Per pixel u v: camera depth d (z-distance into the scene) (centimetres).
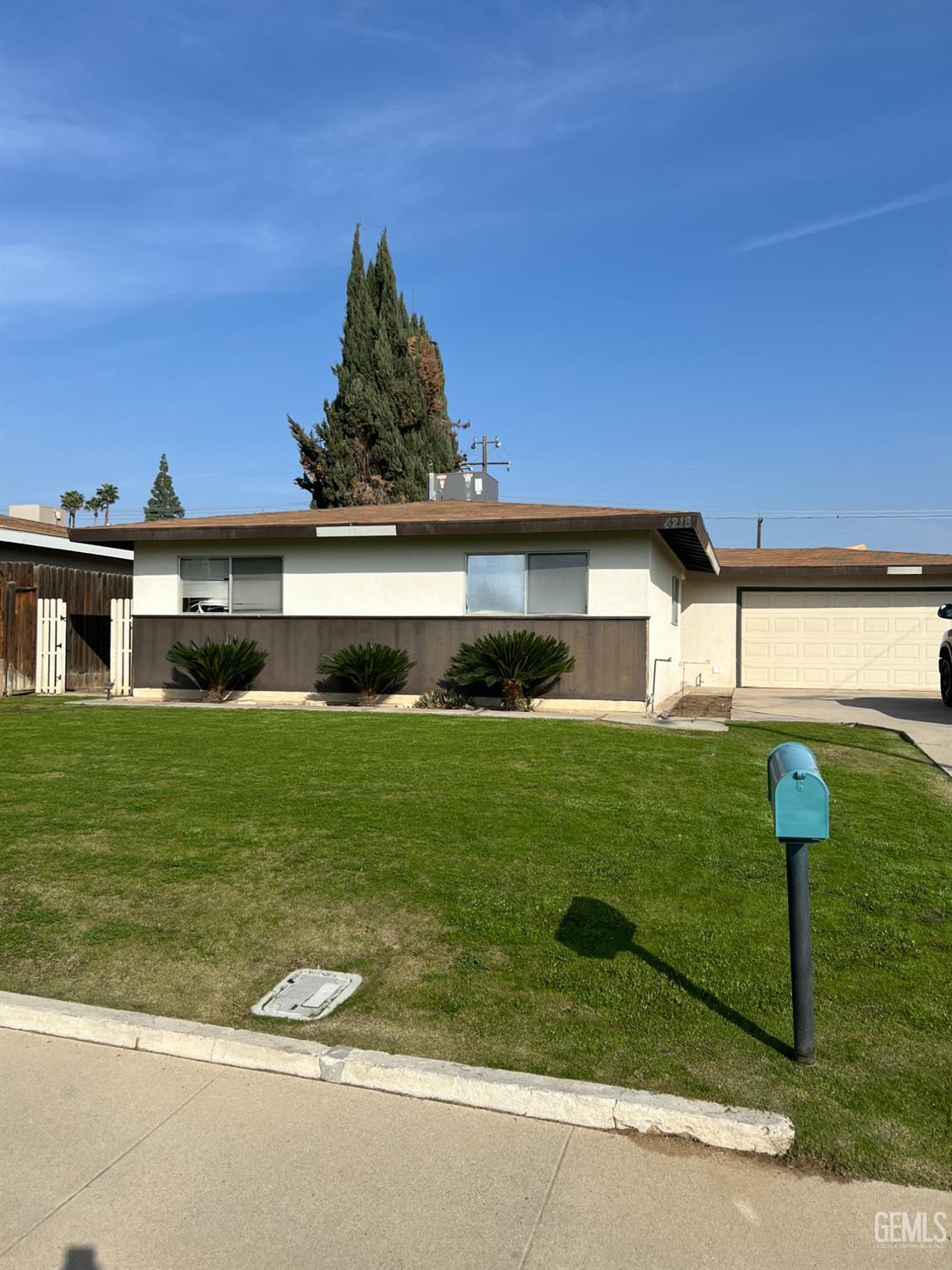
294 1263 254
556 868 573
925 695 1755
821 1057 355
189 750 966
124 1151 305
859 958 448
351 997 408
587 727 1138
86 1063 365
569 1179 290
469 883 546
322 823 670
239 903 521
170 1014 393
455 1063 348
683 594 1988
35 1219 272
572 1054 356
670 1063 349
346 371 3944
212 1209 276
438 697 1409
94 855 600
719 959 445
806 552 2164
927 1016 389
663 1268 251
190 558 1583
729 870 572
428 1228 267
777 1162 298
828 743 1053
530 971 432
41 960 450
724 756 942
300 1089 345
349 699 1493
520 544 1414
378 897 525
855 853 610
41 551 2014
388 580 1479
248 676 1529
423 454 4088
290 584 1530
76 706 1404
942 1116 318
